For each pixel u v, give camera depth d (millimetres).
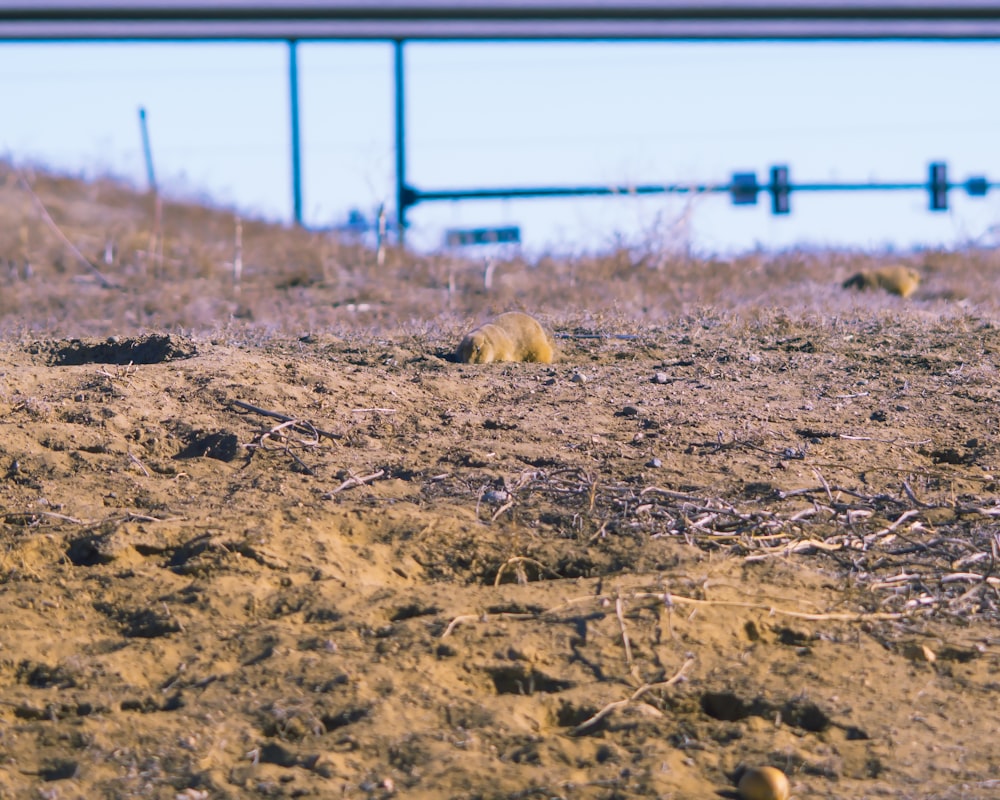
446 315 43688
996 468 23969
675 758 13836
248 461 24188
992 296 51219
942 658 16234
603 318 41281
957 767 13484
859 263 66875
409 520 20766
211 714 14805
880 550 19734
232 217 85688
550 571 19250
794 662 16062
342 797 13062
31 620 17422
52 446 24359
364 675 15602
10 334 41344
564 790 13109
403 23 72562
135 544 19812
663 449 24844
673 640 16469
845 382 30812
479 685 15695
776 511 21234
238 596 17922
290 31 71500
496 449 24750
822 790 13164
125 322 46562
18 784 13375
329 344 35906
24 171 83875
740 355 34438
